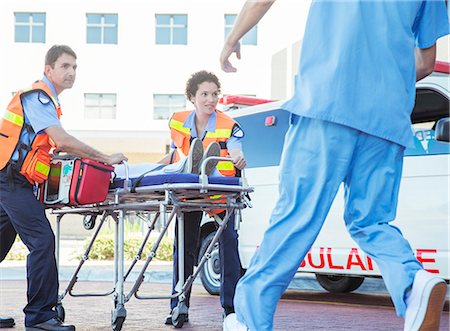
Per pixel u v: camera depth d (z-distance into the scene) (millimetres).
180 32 31141
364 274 7066
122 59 30484
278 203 3244
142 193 5016
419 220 6723
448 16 3328
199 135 5414
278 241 3199
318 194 3111
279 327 5863
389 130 3096
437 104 6848
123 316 5199
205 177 4707
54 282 4914
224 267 5281
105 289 9672
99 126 30141
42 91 4906
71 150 4855
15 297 8367
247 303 3238
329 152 3094
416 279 2863
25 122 4891
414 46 3324
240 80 28297
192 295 8688
